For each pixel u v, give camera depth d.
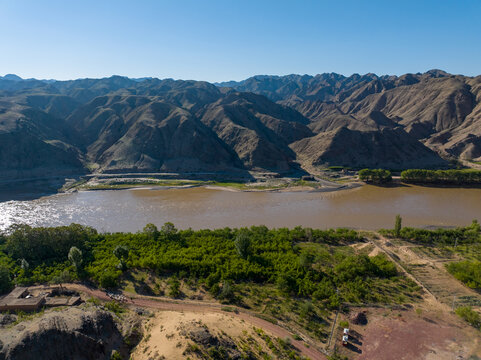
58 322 35.88
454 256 70.38
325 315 47.81
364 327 45.22
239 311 47.94
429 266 64.44
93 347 35.28
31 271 61.91
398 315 47.88
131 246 72.38
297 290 54.62
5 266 62.25
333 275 59.72
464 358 39.03
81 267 62.81
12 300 47.41
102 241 76.19
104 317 39.91
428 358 39.19
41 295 51.28
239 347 37.31
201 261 63.50
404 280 58.75
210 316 44.28
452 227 93.94
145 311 47.66
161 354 34.25
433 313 48.31
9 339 34.59
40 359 32.09
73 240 72.62
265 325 44.66
